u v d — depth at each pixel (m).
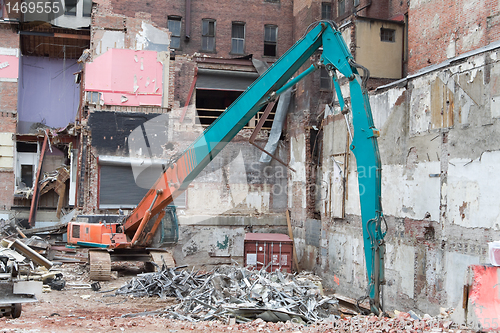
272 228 24.28
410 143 15.18
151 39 24.27
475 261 12.27
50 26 28.28
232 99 27.80
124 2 28.88
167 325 9.41
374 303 9.80
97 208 20.52
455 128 13.30
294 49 11.55
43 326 8.64
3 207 25.92
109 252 17.22
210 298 11.59
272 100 11.80
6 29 27.08
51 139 26.88
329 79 22.86
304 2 28.14
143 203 14.80
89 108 23.08
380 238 9.84
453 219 13.19
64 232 22.66
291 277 14.65
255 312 10.47
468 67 12.95
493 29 13.64
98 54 23.55
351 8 24.92
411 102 15.22
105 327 8.91
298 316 10.43
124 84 23.59
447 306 13.12
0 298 9.08
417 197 14.70
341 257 18.81
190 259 23.19
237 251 23.78
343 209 18.78
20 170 27.25
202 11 30.03
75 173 25.97
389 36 19.94
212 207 23.80
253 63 25.38
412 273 14.68
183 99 24.89
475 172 12.50
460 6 14.94
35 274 14.62
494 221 11.77
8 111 26.61
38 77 30.70
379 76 19.58
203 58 25.03
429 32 16.30
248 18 30.50
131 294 13.83
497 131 11.86
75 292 14.23
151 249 17.73
